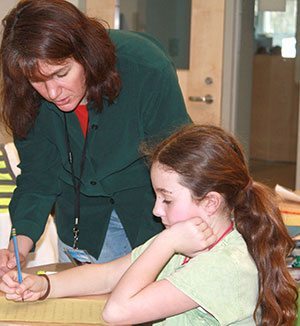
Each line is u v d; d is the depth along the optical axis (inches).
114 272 77.8
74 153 88.4
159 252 68.5
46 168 91.8
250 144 204.5
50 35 71.7
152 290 66.6
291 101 201.2
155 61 83.3
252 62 202.1
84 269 77.9
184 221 68.7
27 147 91.1
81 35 73.9
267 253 68.6
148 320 66.8
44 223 90.7
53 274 77.2
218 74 202.1
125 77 82.4
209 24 201.0
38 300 74.7
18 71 75.5
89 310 72.7
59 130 88.0
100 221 92.0
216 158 68.0
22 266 85.0
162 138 81.7
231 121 202.8
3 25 76.3
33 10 72.7
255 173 203.6
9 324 68.8
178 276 66.6
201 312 66.8
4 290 74.8
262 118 203.0
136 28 211.3
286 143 200.2
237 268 66.2
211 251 67.8
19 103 84.4
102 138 85.7
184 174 67.4
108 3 213.5
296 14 199.5
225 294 65.5
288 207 114.1
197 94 205.0
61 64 73.2
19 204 90.7
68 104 77.9
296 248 92.0
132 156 85.2
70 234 94.4
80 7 216.1
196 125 72.9
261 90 202.5
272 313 67.9
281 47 200.7
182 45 205.2
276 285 68.4
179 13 204.5
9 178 105.6
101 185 88.5
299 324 79.7
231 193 68.7
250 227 69.2
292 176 201.3
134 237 89.9
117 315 66.5
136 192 88.7
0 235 103.0
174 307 66.1
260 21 200.8
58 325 68.7
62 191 92.7
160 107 82.3
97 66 76.3
